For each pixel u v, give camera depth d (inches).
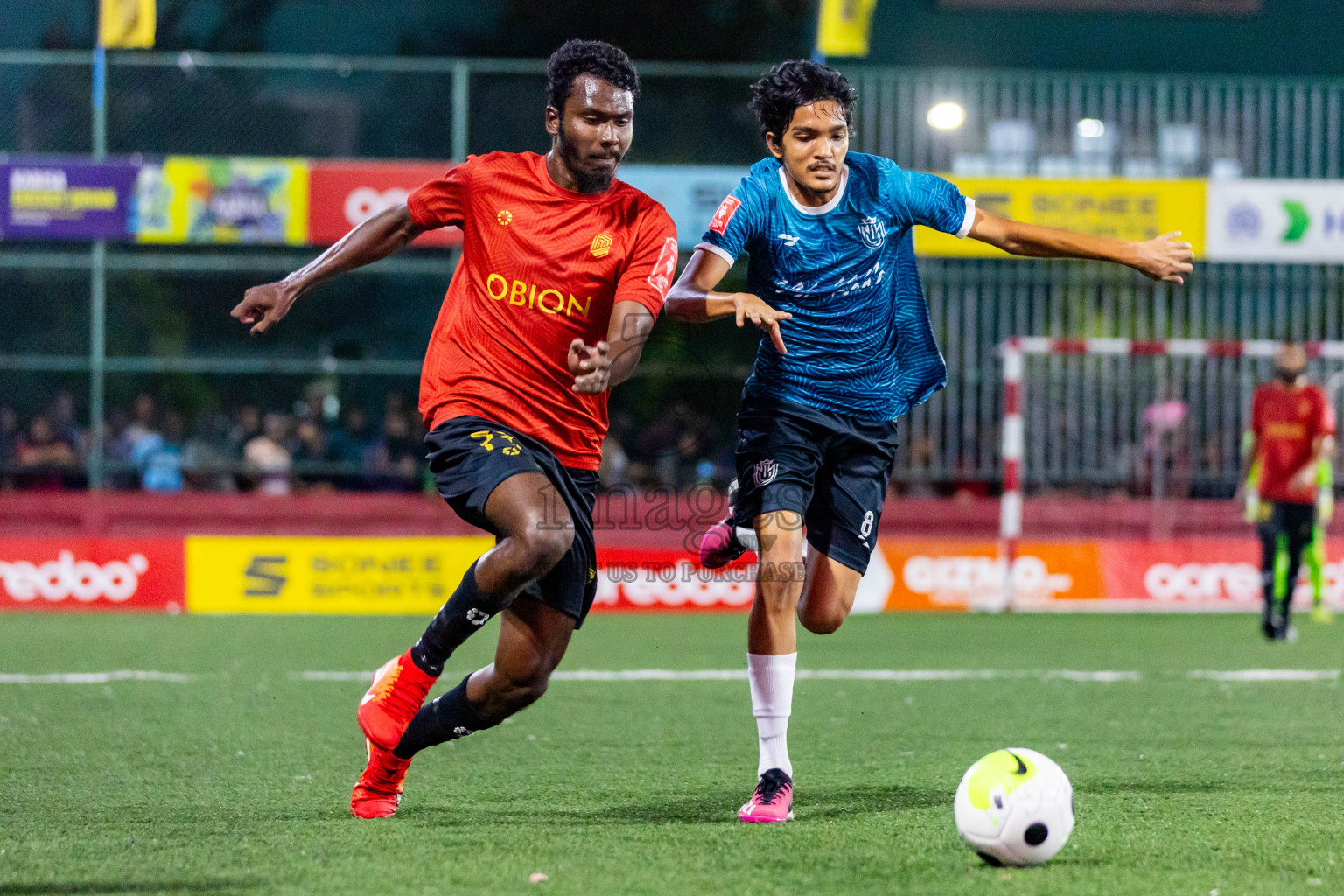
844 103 232.1
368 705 215.5
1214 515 705.0
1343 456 705.0
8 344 842.8
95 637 540.1
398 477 718.5
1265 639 552.7
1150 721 341.4
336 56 982.4
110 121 809.5
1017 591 681.0
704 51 982.4
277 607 653.3
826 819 222.5
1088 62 980.6
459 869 186.7
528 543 200.5
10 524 684.7
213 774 263.7
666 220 225.1
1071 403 703.7
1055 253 239.0
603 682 420.2
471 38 990.4
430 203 226.4
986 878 182.2
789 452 237.6
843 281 238.2
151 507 689.6
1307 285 693.9
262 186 640.4
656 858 193.6
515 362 220.4
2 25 930.7
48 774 264.5
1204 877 183.2
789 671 230.1
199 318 867.4
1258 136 697.6
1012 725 334.0
